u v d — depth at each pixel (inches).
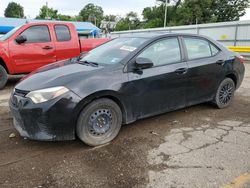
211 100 217.2
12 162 138.2
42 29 320.2
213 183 121.2
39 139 143.9
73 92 143.1
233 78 231.5
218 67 211.5
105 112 155.5
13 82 349.4
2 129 179.2
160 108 180.9
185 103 195.5
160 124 189.9
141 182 122.0
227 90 225.5
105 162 138.7
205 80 203.9
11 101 154.6
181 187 118.5
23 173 128.6
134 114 168.6
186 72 189.0
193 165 135.9
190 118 202.5
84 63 177.0
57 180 123.1
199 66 197.5
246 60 668.7
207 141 163.5
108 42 207.3
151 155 145.7
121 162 138.6
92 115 150.7
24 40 304.2
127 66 163.2
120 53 173.3
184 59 191.5
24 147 154.4
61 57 331.9
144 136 169.8
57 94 141.0
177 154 146.9
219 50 218.4
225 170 131.5
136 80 163.8
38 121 141.4
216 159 141.9
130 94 162.1
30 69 313.6
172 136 170.2
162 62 179.6
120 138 166.2
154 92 173.5
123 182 122.0
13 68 303.0
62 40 332.5
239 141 163.9
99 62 173.9
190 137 169.2
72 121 144.0
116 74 157.9
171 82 181.2
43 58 318.7
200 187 118.4
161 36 184.5
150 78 169.8
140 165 135.7
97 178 124.8
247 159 142.0
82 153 147.9
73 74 152.6
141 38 184.9
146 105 172.2
